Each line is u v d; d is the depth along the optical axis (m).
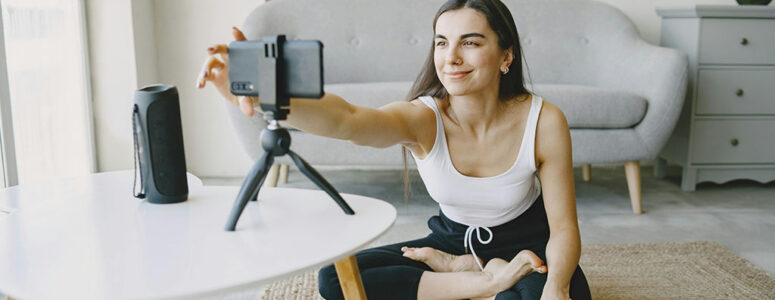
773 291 1.77
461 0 1.12
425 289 1.25
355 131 0.98
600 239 2.29
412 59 3.18
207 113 3.40
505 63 1.19
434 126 1.22
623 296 1.73
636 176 2.70
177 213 1.10
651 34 3.59
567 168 1.25
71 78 2.82
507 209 1.30
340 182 3.28
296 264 0.85
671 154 3.31
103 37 2.99
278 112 0.87
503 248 1.35
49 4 2.61
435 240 1.43
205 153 3.43
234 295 1.72
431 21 3.19
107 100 3.04
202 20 3.31
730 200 2.95
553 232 1.23
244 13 3.32
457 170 1.26
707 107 3.07
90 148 3.00
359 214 1.07
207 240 0.94
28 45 2.42
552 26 3.28
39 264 0.84
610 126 2.66
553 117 1.24
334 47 3.14
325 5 3.13
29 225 1.03
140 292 0.76
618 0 3.56
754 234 2.39
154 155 1.15
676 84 2.65
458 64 1.12
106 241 0.94
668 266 1.98
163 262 0.85
